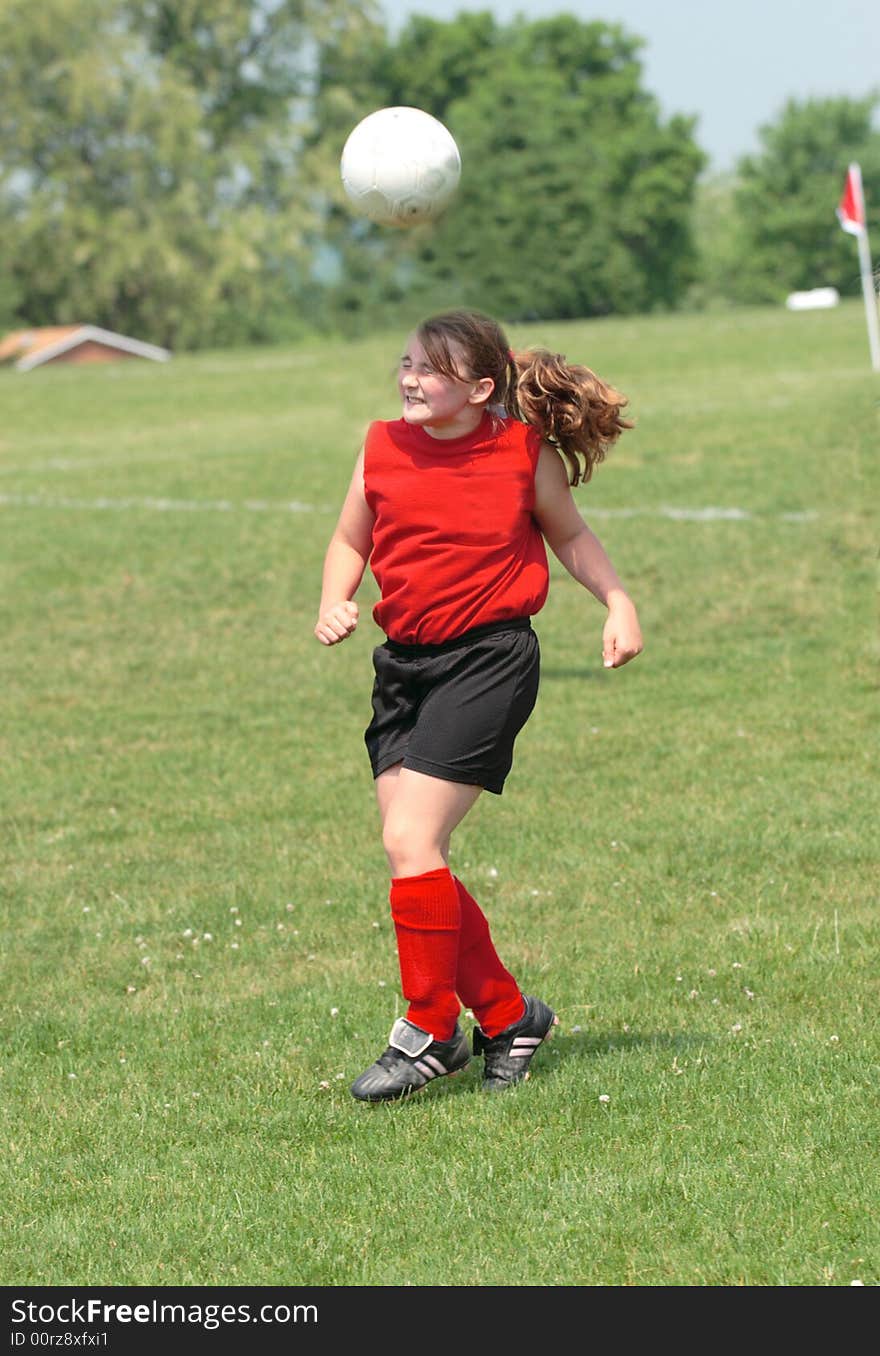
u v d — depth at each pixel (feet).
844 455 220.43
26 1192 49.29
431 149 54.60
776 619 139.13
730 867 78.64
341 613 53.31
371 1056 58.44
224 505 221.87
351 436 299.79
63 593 166.91
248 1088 56.29
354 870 81.71
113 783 101.40
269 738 111.55
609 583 54.39
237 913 75.92
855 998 61.67
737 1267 42.80
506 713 52.60
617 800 91.56
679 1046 57.62
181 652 140.46
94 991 67.10
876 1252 43.14
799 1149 49.01
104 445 310.24
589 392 52.31
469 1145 50.65
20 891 80.94
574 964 66.95
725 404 293.43
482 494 52.39
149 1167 50.52
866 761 96.84
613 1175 47.96
